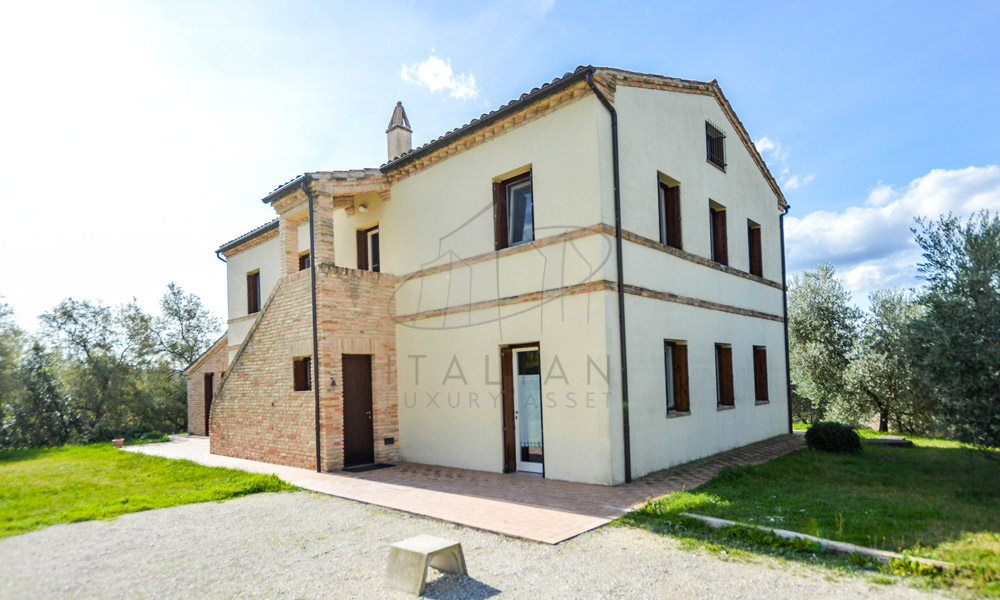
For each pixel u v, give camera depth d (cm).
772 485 759
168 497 773
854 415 1570
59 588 434
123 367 2706
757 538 504
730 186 1230
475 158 977
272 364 1120
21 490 869
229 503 732
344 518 642
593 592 402
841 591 391
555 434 820
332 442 973
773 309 1398
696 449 975
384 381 1073
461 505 674
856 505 632
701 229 1082
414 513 647
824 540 477
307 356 1039
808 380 1723
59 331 2692
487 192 952
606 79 818
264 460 1118
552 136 859
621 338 795
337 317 1010
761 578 420
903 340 777
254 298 1702
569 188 830
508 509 645
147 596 415
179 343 3238
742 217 1277
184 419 2834
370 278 1073
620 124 859
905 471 870
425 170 1070
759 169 1396
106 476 1004
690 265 1023
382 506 688
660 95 988
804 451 1089
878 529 529
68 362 2636
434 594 406
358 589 422
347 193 1081
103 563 494
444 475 893
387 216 1148
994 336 683
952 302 714
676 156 1018
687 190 1045
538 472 872
